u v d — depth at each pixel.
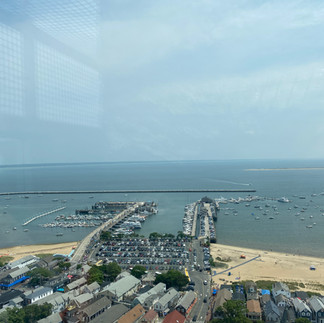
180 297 86.06
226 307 71.81
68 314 76.69
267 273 111.00
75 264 115.69
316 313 74.94
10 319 69.62
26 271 104.31
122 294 85.31
